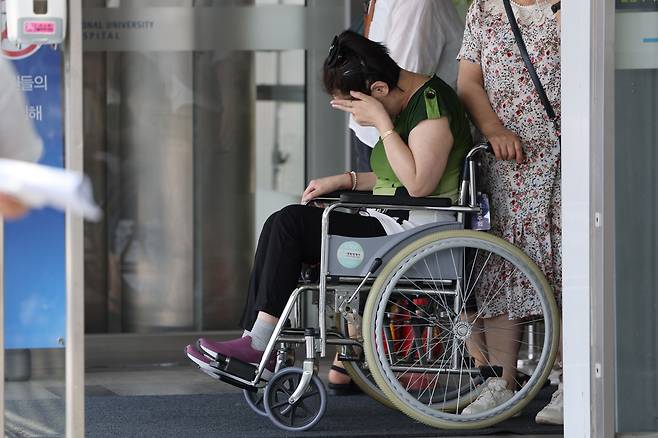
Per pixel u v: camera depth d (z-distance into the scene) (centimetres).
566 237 1248
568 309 1247
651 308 1227
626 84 1204
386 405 1576
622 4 1195
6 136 720
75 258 1059
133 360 2116
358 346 1512
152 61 2103
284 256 1446
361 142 1839
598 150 1184
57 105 1046
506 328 1519
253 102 2130
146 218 2125
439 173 1475
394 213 1484
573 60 1223
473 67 1577
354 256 1424
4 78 720
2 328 1063
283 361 1484
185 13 2103
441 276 1449
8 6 1016
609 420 1197
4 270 1091
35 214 1093
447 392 1509
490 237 1453
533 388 1479
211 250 2145
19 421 1095
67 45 1029
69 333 1062
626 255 1223
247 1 2116
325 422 1554
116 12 2089
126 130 2106
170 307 2139
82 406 1069
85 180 603
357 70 1495
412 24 1769
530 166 1520
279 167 2144
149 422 1572
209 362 1438
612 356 1192
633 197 1218
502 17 1547
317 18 2122
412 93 1513
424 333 1488
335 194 1573
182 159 2125
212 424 1551
